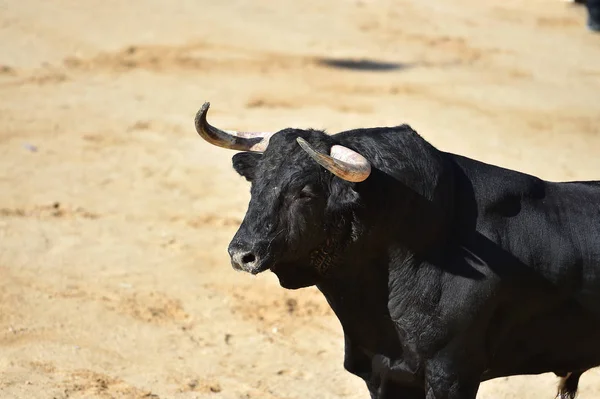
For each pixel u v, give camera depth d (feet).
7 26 129.59
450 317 35.04
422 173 35.17
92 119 96.02
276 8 151.74
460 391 35.60
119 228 70.44
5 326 53.57
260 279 63.00
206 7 148.25
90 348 52.01
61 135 90.74
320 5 156.66
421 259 35.19
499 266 35.17
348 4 159.02
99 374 48.88
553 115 106.22
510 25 153.07
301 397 48.03
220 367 51.13
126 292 59.88
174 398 46.93
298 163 34.04
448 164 36.24
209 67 117.19
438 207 35.14
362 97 107.96
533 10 165.27
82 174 81.25
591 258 35.99
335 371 51.31
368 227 34.60
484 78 120.88
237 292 61.05
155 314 57.11
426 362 35.65
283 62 121.39
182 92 106.52
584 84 121.29
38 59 117.08
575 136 99.04
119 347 52.60
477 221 35.68
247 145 36.94
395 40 137.90
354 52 129.18
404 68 122.52
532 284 35.63
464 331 35.14
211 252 67.15
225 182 81.61
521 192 36.50
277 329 56.18
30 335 52.75
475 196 35.99
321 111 101.40
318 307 59.31
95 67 115.24
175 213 74.13
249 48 127.13
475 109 106.22
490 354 36.06
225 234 70.59
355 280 35.83
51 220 71.00
